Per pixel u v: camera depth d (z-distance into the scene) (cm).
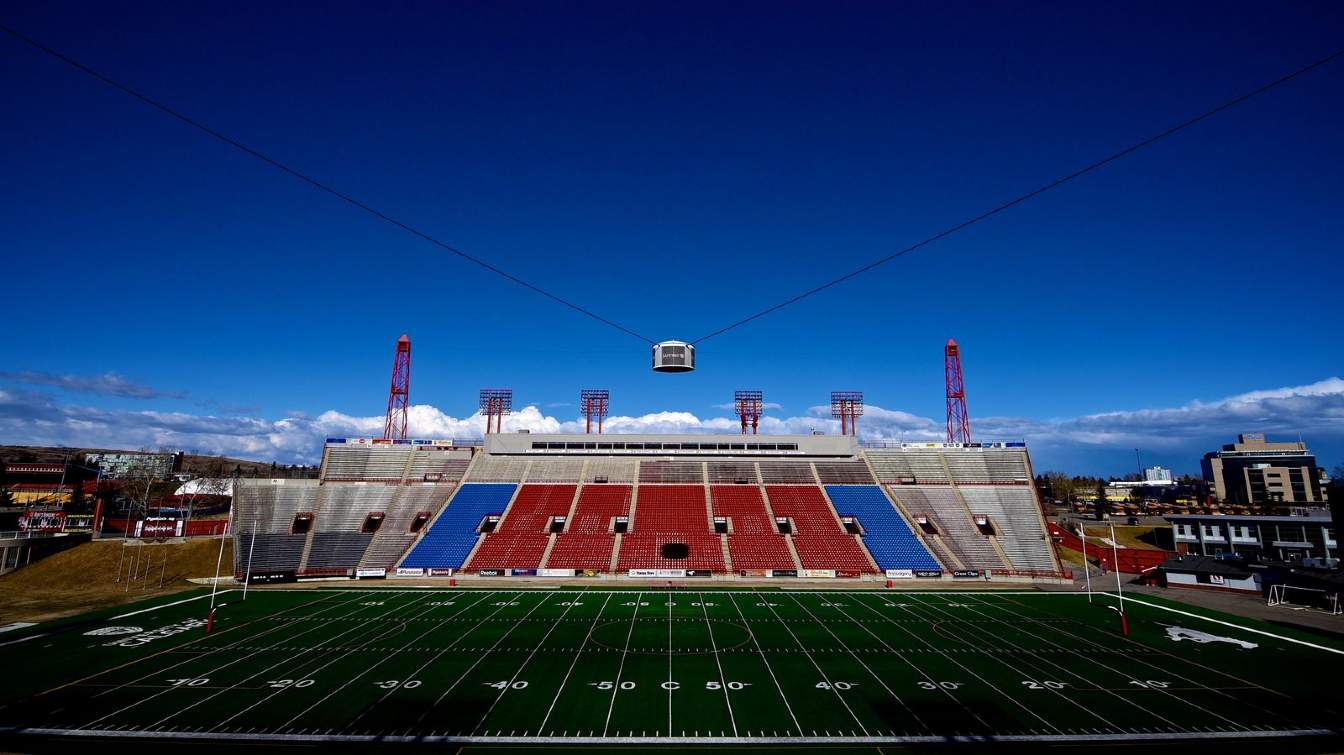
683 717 3606
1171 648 5053
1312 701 3869
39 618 5944
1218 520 10881
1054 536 11219
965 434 11775
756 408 12275
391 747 3209
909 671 4428
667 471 11112
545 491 10431
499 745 3250
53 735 3294
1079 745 3275
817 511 9969
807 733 3409
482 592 7406
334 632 5441
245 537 8938
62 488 12812
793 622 5900
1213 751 3206
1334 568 7912
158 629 5534
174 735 3309
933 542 9281
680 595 7244
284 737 3303
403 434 11631
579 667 4481
